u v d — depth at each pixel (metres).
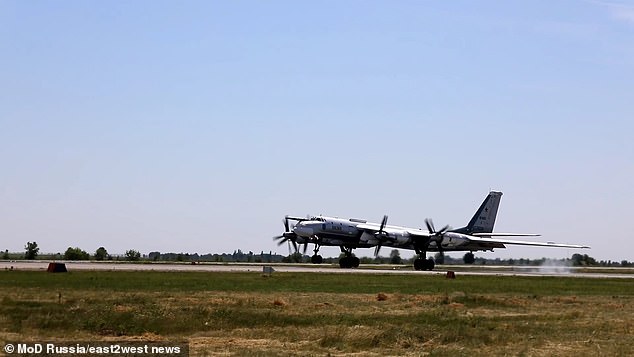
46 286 50.88
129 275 66.06
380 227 101.44
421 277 78.12
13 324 31.52
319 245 101.06
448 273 79.94
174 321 33.56
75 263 100.69
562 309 45.62
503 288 63.47
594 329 35.22
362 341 29.45
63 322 32.12
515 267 147.25
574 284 72.75
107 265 93.12
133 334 30.83
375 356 27.22
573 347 29.97
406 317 38.31
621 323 38.03
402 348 29.03
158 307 38.31
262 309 40.19
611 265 166.50
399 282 67.00
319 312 39.88
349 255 103.88
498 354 27.81
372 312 40.84
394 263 148.25
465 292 56.31
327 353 27.52
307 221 99.44
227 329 32.94
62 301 40.12
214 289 52.16
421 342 30.42
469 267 144.38
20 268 76.75
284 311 39.59
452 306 45.44
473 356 27.30
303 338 30.88
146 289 50.59
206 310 37.25
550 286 68.06
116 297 43.38
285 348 28.44
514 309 45.22
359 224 102.94
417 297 49.81
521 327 35.31
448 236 102.88
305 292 52.00
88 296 43.69
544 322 38.09
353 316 38.09
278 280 64.19
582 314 42.34
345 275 76.62
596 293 60.25
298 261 151.75
